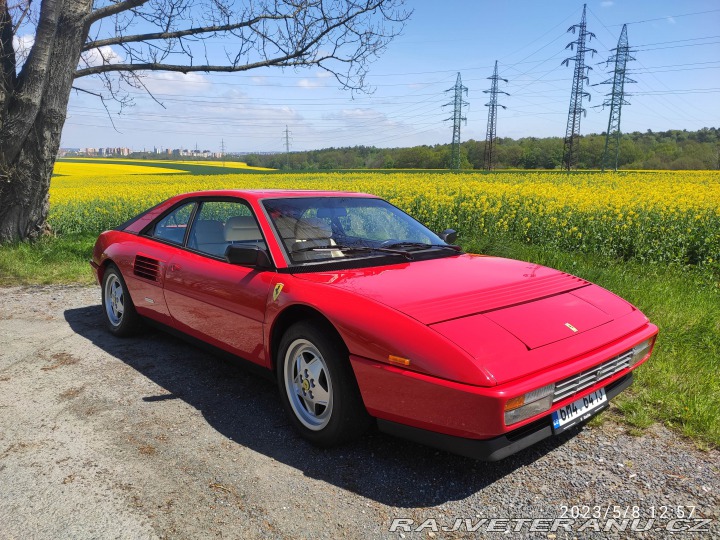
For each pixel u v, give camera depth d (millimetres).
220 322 3496
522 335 2484
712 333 4359
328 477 2566
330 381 2715
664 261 8055
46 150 9062
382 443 2910
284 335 2973
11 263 7957
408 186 21391
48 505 2332
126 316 4621
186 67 9477
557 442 2883
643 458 2697
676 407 3152
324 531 2170
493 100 81000
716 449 2773
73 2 8578
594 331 2699
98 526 2191
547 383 2318
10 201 9062
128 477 2551
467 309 2619
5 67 8664
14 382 3766
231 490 2451
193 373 3945
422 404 2357
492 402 2176
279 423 3148
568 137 80125
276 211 3488
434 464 2682
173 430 3043
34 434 2984
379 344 2475
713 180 31406
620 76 68188
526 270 3355
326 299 2744
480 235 10414
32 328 5117
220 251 3676
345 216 3736
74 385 3711
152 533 2146
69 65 8852
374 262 3270
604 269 7055
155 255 4180
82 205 15211
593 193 15344
